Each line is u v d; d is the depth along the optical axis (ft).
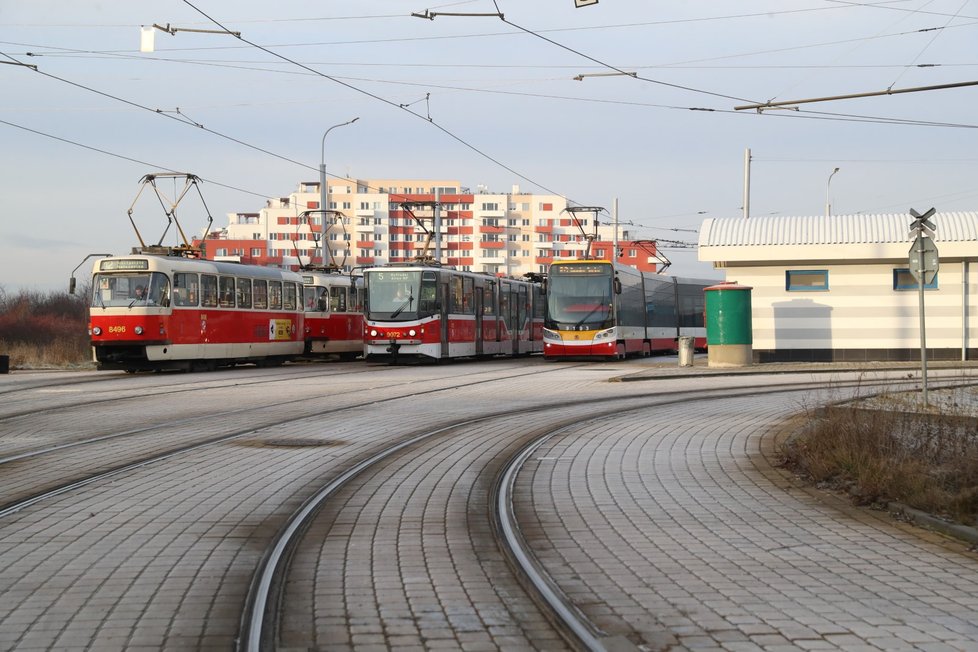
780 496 34.55
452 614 20.34
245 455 44.29
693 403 69.87
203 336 110.22
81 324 189.57
